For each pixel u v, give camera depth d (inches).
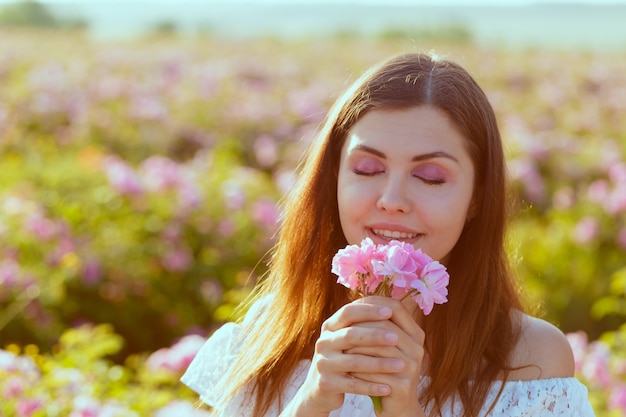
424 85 71.7
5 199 238.4
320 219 80.0
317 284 80.7
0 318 203.0
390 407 64.7
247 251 239.6
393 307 64.1
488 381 73.9
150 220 237.6
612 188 351.9
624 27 2351.1
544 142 396.2
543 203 317.4
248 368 80.0
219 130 420.8
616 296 247.8
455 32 1444.4
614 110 553.3
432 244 71.2
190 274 231.0
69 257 214.5
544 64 821.2
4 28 1239.5
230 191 251.6
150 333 225.1
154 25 1499.8
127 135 399.2
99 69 612.1
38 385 137.5
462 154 71.4
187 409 128.3
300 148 370.9
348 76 125.1
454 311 75.7
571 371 76.7
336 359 64.7
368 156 71.4
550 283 245.9
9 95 453.1
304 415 66.8
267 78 623.2
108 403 134.3
